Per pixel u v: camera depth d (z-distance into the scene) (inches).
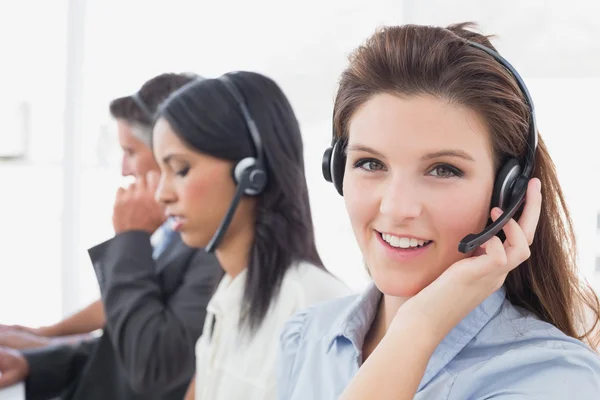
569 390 26.0
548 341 27.8
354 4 73.9
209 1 75.7
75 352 64.9
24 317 77.7
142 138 55.8
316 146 72.9
